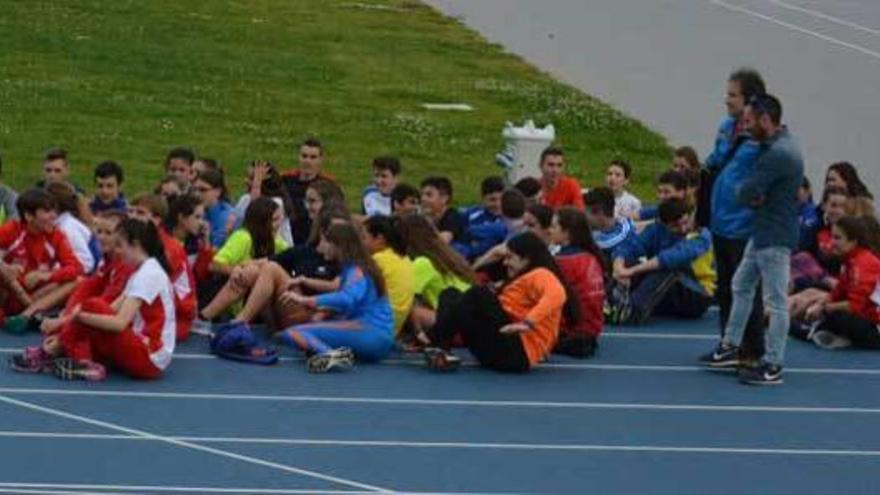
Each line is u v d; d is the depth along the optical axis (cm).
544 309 2844
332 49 6209
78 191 3309
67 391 2638
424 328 2988
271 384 2733
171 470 2311
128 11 6556
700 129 5425
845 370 2972
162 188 3266
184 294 2938
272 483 2273
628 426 2609
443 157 4847
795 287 3241
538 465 2403
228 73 5688
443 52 6312
